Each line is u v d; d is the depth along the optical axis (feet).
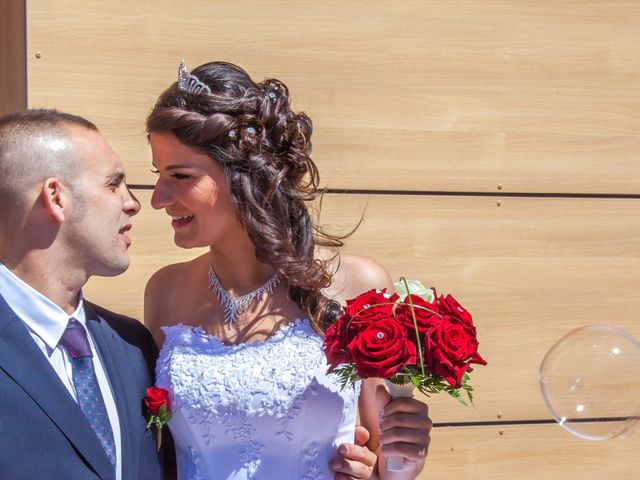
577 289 9.43
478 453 9.20
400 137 9.02
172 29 8.49
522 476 9.29
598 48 9.48
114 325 7.14
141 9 8.42
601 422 7.34
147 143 8.47
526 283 9.31
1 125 6.42
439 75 9.11
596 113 9.48
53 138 6.35
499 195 9.28
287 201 7.28
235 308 7.29
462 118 9.16
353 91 8.91
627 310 9.54
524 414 9.28
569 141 9.42
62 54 8.27
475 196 9.20
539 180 9.35
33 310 6.26
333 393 7.04
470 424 9.21
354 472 7.05
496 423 9.25
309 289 7.17
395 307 6.21
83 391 6.32
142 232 8.55
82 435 6.07
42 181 6.25
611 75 9.52
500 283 9.25
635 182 9.58
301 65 8.79
